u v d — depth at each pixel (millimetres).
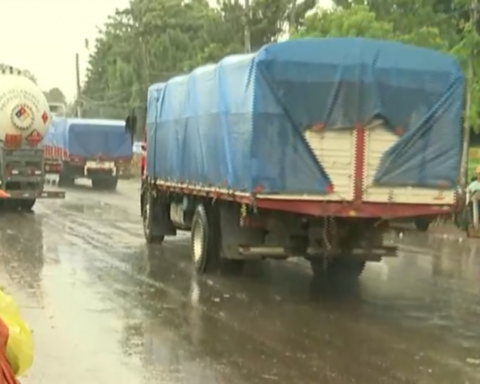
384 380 7938
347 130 11750
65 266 14875
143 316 10703
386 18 31703
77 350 8906
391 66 11859
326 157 11703
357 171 11781
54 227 21734
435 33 27672
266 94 11516
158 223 18203
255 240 12930
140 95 61469
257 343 9344
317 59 11641
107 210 27688
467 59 24219
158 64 60531
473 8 25094
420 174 12016
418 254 18031
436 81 12031
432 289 13297
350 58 11734
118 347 9070
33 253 16531
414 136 11969
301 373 8133
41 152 25734
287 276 14312
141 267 14945
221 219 13344
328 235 12094
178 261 15812
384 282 13992
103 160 40188
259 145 11516
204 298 12031
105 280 13438
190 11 62281
